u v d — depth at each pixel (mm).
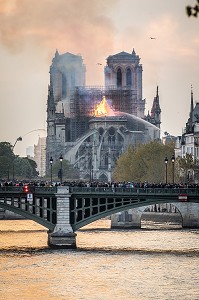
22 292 173875
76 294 171875
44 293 172750
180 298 167250
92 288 177750
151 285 180750
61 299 167125
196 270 199875
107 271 198875
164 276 191750
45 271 198750
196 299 166125
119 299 166625
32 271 198625
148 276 191750
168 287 178500
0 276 191875
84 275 193250
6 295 171000
